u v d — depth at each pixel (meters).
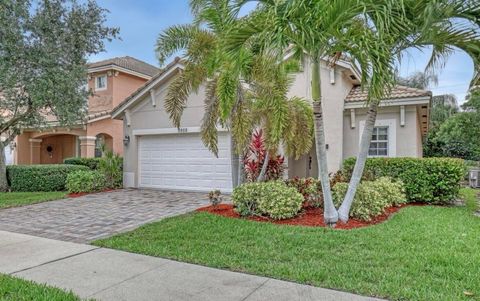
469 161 25.20
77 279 4.84
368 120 7.80
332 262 5.26
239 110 8.96
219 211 9.26
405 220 7.94
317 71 7.23
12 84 12.45
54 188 15.51
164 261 5.55
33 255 5.98
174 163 14.48
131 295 4.30
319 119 7.49
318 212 8.85
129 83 23.05
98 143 20.52
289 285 4.52
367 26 6.46
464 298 4.02
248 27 6.59
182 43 9.89
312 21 6.12
